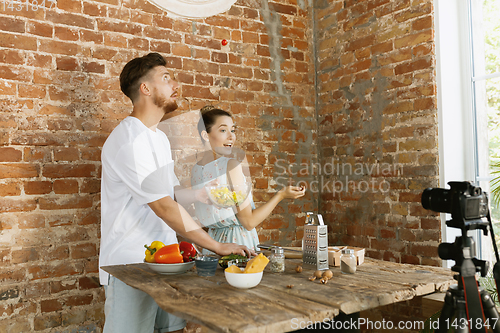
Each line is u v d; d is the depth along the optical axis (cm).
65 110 226
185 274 148
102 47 238
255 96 290
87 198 231
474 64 242
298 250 183
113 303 168
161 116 192
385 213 265
